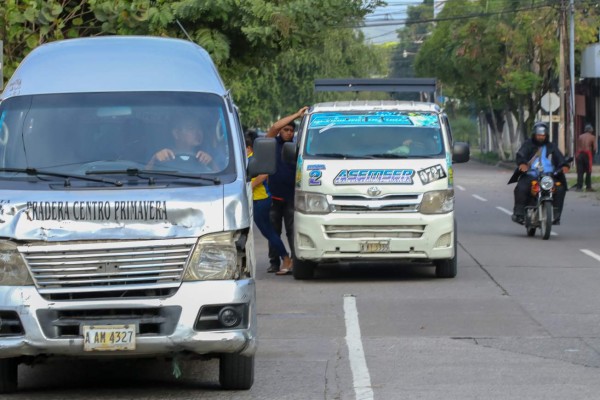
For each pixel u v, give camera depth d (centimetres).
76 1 4166
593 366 2164
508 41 12656
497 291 3175
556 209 4694
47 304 1789
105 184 1894
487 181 10175
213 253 1828
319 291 3228
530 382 2023
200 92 2092
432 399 1898
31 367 2255
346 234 3328
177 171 1961
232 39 4822
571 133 11538
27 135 2003
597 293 3123
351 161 3356
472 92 14538
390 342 2431
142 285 1805
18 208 1819
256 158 2062
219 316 1819
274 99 13138
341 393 1959
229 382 1966
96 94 2069
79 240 1808
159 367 2238
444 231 3322
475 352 2312
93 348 1794
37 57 2194
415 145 3416
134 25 4194
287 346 2408
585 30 12169
